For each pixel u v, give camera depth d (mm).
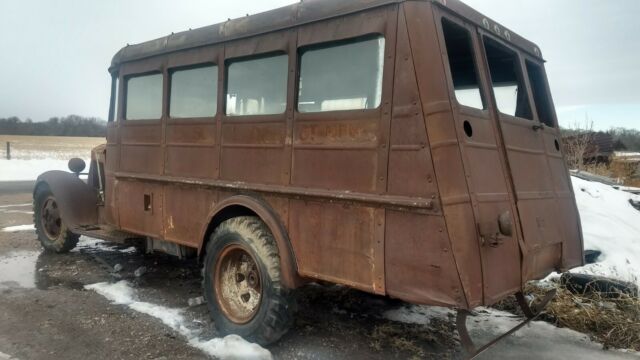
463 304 2588
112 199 5289
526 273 3162
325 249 3209
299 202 3363
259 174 3654
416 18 2826
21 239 7168
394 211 2854
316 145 3273
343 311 4465
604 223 6113
